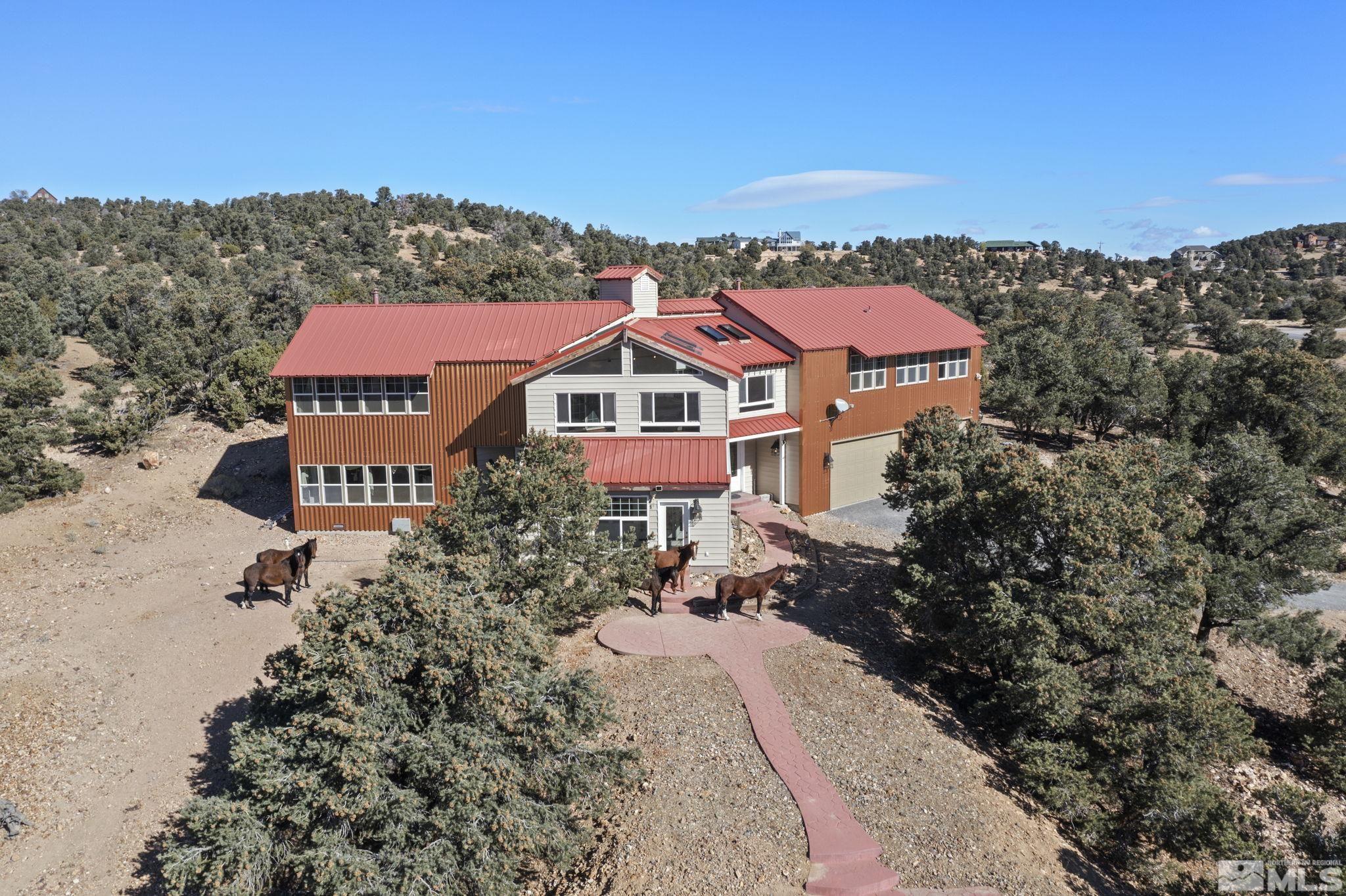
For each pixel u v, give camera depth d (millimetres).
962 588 19078
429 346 28484
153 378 40281
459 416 28016
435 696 12492
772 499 31422
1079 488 17031
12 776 15680
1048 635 16516
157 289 56312
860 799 14273
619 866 12688
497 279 61812
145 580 24172
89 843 14430
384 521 28812
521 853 12367
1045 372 44781
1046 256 162000
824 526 29812
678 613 21562
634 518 24000
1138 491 17938
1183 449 26688
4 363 43750
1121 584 16625
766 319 30812
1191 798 14914
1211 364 46000
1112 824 15352
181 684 18812
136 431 35281
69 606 22234
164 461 34781
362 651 12164
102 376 44312
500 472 18766
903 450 25156
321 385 28188
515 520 18906
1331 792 19922
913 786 14812
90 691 18344
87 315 57438
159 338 42938
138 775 16047
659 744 15703
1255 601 21703
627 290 31469
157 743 16922
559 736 12305
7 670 18688
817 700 17516
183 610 22125
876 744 16047
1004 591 17859
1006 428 50250
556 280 65812
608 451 24703
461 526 18219
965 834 13617
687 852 12859
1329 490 39219
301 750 11828
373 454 28391
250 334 44844
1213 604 22094
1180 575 16984
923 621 19750
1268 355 38344
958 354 35875
